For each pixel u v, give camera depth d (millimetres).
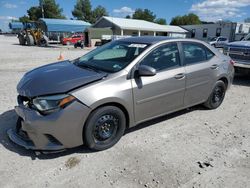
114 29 39469
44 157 3309
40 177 2914
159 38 4328
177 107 4391
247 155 3510
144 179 2924
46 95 3098
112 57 4074
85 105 3150
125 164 3213
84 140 3355
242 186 2846
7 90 6371
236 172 3104
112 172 3043
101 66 3840
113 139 3615
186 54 4449
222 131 4281
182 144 3770
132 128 4258
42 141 3129
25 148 3490
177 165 3219
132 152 3500
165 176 2988
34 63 12109
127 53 4000
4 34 81250
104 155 3408
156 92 3898
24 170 3029
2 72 9086
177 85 4195
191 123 4578
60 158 3303
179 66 4281
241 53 7863
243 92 6918
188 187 2811
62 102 3053
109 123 3506
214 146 3744
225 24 43625
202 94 4820
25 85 3428
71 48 27562
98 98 3221
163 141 3846
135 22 43906
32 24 34531
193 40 4660
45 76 3531
